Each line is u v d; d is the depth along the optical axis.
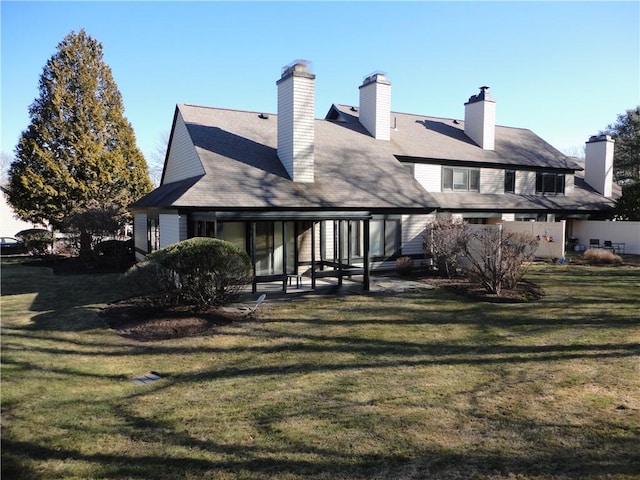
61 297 12.14
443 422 4.56
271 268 14.76
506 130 26.20
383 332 8.28
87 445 4.23
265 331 8.38
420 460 3.80
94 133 24.56
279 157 14.82
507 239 12.12
